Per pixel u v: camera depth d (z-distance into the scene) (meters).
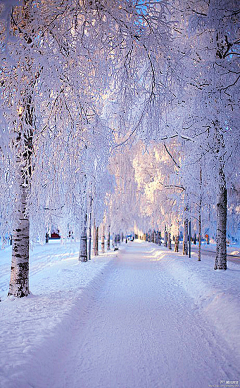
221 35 7.98
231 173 9.75
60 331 4.89
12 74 5.28
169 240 32.16
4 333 4.58
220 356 4.27
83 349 4.54
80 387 3.40
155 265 17.61
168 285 10.41
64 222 9.66
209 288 8.07
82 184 7.79
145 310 6.88
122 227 26.48
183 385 3.45
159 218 24.05
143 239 81.12
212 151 9.56
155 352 4.42
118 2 5.07
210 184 11.29
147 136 7.30
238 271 11.83
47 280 10.66
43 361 3.83
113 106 7.35
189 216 16.92
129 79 6.06
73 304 6.54
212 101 8.35
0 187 6.09
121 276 12.67
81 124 6.27
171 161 18.39
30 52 4.84
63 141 6.16
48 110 6.09
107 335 5.16
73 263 17.58
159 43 5.64
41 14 4.96
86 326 5.67
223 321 5.56
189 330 5.44
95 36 5.39
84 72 5.84
